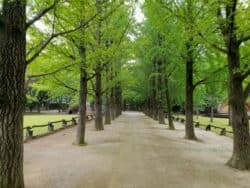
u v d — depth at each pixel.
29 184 8.02
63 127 24.53
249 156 10.50
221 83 18.27
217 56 15.86
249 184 8.54
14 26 6.68
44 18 10.68
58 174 9.13
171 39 15.40
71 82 21.27
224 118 58.50
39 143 15.69
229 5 9.77
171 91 32.34
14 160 6.74
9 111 6.68
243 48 12.51
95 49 14.33
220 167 10.66
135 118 45.50
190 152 13.95
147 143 16.61
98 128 24.06
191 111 19.72
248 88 10.93
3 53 6.67
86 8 9.78
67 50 13.93
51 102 78.00
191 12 11.45
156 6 13.26
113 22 17.70
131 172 9.57
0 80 6.67
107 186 7.99
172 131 24.92
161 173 9.54
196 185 8.28
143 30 26.42
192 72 19.72
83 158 11.73
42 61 14.02
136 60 36.06
